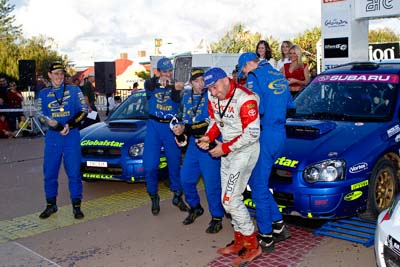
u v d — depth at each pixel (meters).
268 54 6.71
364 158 4.73
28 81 16.42
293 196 4.59
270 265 4.23
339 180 4.52
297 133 5.13
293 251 4.52
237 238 4.46
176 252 4.62
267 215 4.43
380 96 5.61
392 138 5.13
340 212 4.56
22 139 13.34
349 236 4.78
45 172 5.75
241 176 4.12
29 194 7.06
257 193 4.41
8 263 4.49
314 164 4.56
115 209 6.11
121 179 6.58
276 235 4.62
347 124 5.28
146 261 4.43
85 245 4.89
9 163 9.63
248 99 3.99
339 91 5.92
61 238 5.12
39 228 5.47
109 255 4.61
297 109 5.98
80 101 5.59
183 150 6.39
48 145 5.66
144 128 6.99
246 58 4.41
